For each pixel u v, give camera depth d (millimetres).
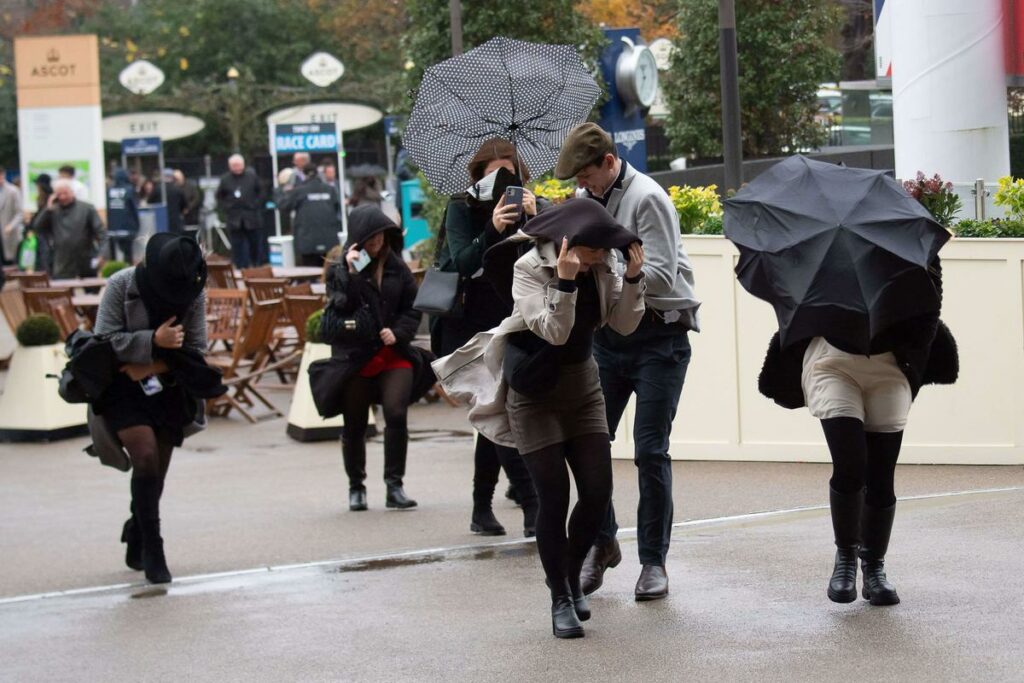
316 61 60156
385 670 8664
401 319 13539
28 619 10508
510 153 11125
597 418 8953
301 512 13930
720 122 32062
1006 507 11750
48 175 39750
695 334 14508
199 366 11188
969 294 13555
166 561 12117
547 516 8891
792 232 8586
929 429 13789
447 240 11391
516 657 8688
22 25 70062
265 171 67250
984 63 16344
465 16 28359
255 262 40562
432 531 12695
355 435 13789
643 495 9766
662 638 8859
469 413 9156
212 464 17047
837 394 8836
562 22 28359
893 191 8781
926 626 8734
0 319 34906
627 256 8508
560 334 8391
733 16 17203
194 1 75375
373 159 67625
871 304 8273
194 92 67688
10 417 19312
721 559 10766
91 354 10945
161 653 9391
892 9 16750
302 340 22047
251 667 8930
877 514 9164
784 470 14023
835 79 33094
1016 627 8609
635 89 28500
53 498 15430
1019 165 23188
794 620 9055
